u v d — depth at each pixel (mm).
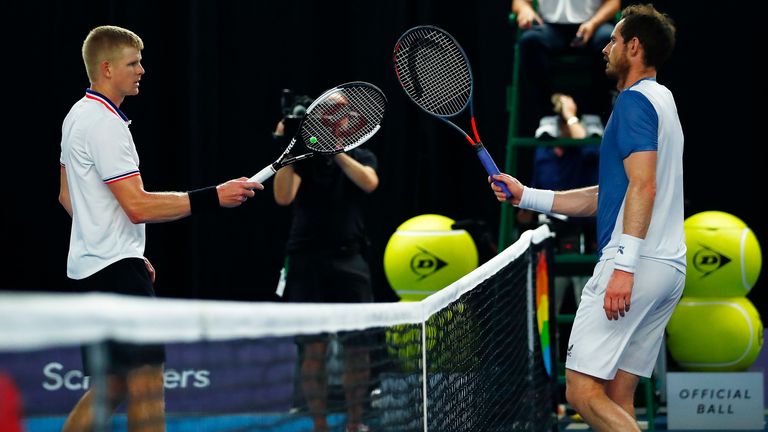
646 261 7508
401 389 6109
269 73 15898
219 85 15852
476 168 15656
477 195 15688
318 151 8594
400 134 15602
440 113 8898
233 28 15875
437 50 8906
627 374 7863
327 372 5457
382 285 15734
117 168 7891
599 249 7801
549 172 13859
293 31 15891
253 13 15891
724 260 12805
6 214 16016
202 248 15688
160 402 4855
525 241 9367
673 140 7574
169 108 15969
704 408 12836
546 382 10578
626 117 7461
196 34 15586
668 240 7566
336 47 15883
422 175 15500
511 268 8781
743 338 12914
